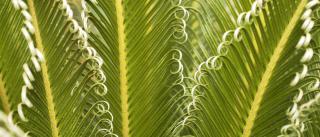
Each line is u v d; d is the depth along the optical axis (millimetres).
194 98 557
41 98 529
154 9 580
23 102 496
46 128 542
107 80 581
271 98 519
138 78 583
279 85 511
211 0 578
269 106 523
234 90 535
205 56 619
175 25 598
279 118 524
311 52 479
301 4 487
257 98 523
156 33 583
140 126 590
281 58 504
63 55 540
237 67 527
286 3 493
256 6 509
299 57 496
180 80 599
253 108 529
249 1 527
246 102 530
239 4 538
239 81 528
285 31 497
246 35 506
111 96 584
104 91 558
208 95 550
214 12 573
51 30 534
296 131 495
